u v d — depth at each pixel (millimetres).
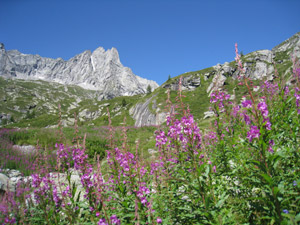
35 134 17500
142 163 4586
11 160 11266
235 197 3992
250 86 3088
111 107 113562
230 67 60000
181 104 3791
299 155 3461
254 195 3877
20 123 102875
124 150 4254
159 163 4512
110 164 4879
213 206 3354
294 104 4309
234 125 4641
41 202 4223
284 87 4566
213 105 4660
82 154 4188
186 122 3615
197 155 3744
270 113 4188
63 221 4207
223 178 4285
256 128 3021
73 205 3961
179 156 4059
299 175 3180
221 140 4406
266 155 2920
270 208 2965
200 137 3719
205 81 81688
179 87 3859
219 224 3033
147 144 17250
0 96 186625
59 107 5027
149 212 3230
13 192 5859
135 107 84375
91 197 3715
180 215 3592
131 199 3932
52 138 16438
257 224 3156
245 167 3896
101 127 27734
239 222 3408
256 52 81188
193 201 3789
